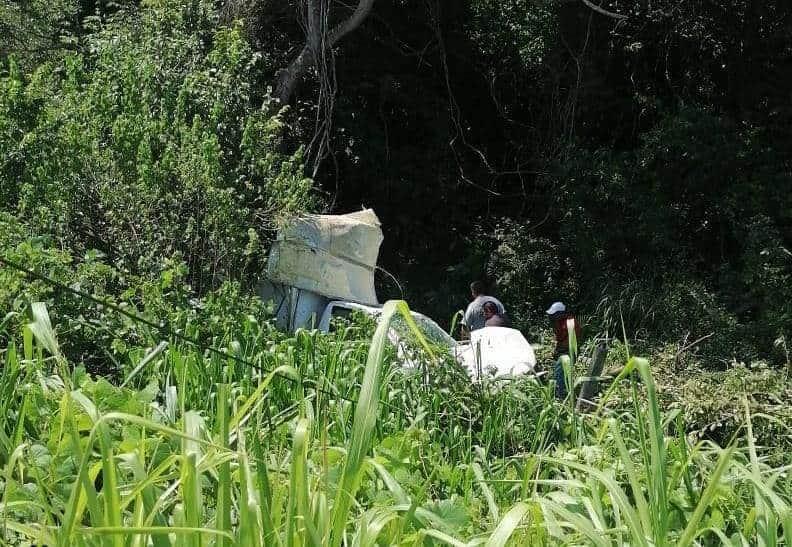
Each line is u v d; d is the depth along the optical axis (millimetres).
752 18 18016
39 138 9031
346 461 2594
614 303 15000
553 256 17344
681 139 16547
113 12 16141
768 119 17906
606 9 18609
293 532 2539
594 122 19391
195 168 9328
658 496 2965
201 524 2695
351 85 18172
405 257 18234
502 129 20016
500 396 5766
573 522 2883
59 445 3316
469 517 3680
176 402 4426
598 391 7113
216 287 9281
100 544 2520
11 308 6148
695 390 7121
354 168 17922
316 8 16047
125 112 10125
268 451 4000
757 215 15844
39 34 16609
